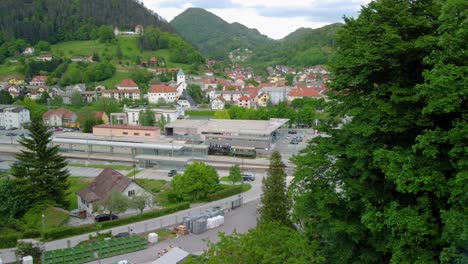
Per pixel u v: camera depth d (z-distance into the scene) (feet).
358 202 71.56
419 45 64.49
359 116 72.69
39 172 201.36
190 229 176.45
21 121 487.20
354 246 72.54
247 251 63.26
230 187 232.94
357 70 73.67
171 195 224.53
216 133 350.64
